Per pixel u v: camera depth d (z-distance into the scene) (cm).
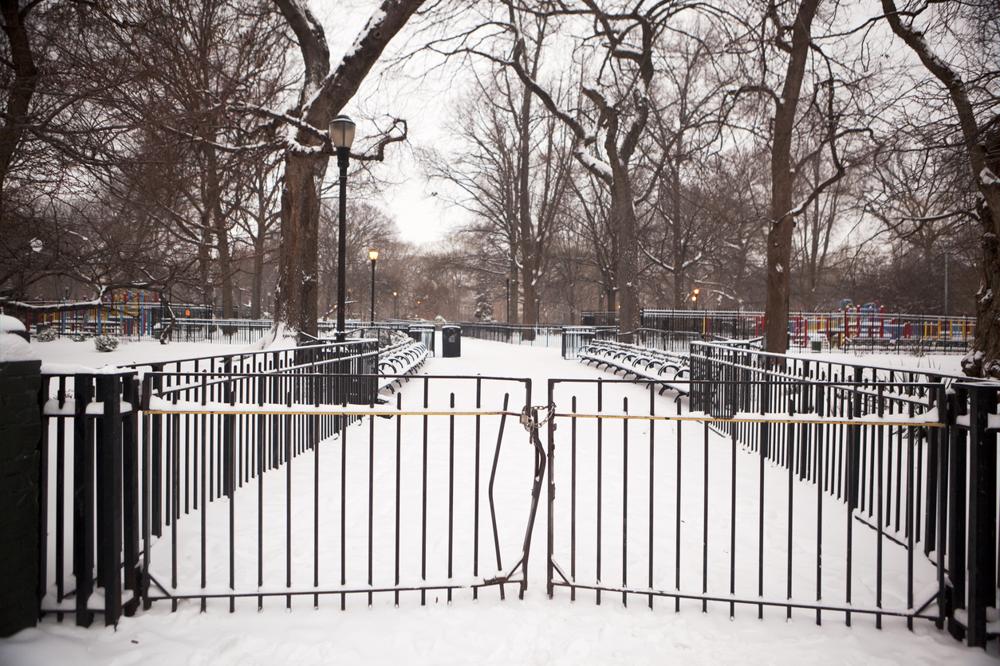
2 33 950
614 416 386
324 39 1634
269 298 7144
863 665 325
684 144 3002
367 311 8175
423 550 383
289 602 373
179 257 1714
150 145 1099
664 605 387
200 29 1198
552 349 3178
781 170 1548
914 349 2808
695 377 1156
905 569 446
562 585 395
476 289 7738
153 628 351
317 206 1623
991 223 933
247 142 1570
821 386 388
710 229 3859
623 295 2516
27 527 341
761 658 329
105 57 976
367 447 790
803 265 4925
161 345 2659
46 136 953
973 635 344
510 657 326
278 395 695
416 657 325
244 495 588
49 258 1198
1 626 329
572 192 4312
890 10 988
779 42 1397
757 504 586
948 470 375
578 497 595
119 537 357
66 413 351
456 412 389
